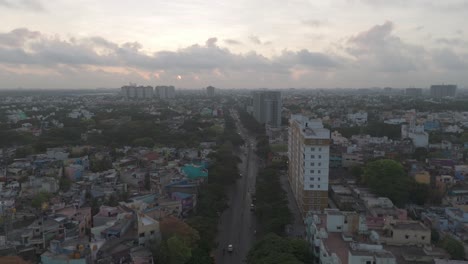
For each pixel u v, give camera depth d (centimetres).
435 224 12250
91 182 16400
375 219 11175
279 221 12356
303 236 12356
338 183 17950
